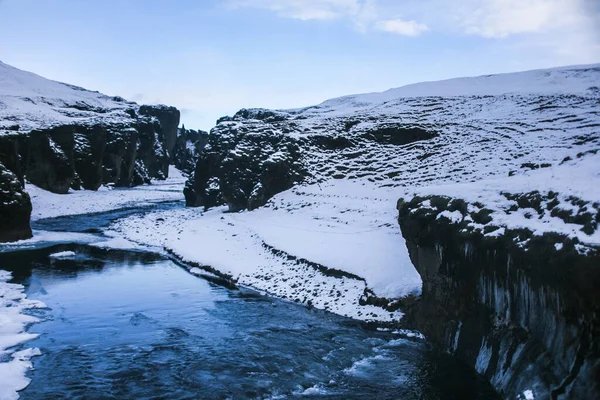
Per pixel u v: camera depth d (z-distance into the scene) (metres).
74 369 13.00
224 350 14.66
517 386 10.24
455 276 13.71
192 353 14.37
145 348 14.69
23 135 36.72
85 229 38.31
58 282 22.30
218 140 46.91
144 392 11.77
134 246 31.81
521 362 10.48
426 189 16.08
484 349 12.30
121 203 54.94
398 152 39.12
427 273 15.22
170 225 38.00
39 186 53.34
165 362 13.64
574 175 11.30
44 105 79.56
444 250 13.95
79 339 15.31
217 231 32.16
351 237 25.03
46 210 47.16
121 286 21.98
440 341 14.62
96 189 63.16
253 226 31.36
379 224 26.30
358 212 29.45
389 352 14.56
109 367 13.20
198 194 48.84
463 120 44.22
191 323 17.17
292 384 12.40
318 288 20.39
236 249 27.25
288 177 37.78
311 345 15.16
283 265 23.53
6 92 85.00
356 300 18.70
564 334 9.10
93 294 20.55
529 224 10.59
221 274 24.09
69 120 65.12
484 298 12.59
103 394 11.59
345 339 15.70
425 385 12.23
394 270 19.47
